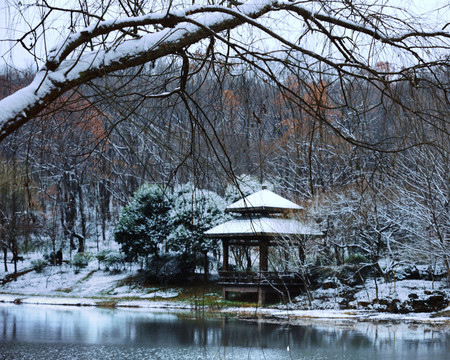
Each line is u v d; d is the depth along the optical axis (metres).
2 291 39.44
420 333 19.28
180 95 4.68
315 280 30.00
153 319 24.83
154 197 35.72
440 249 18.95
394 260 27.00
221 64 4.81
